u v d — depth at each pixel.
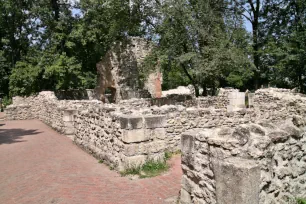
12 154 7.97
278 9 24.25
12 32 26.25
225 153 3.04
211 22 15.60
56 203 4.37
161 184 4.96
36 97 18.20
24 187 5.16
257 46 24.08
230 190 2.92
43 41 26.73
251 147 2.97
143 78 20.50
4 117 17.41
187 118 7.58
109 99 22.69
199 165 3.54
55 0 23.58
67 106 12.10
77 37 21.42
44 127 13.94
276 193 3.23
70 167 6.34
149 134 5.77
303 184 3.78
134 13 18.59
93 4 20.98
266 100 14.38
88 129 7.91
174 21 15.45
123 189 4.82
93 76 23.50
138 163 5.64
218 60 14.52
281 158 3.37
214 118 8.17
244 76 24.48
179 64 16.08
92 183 5.19
